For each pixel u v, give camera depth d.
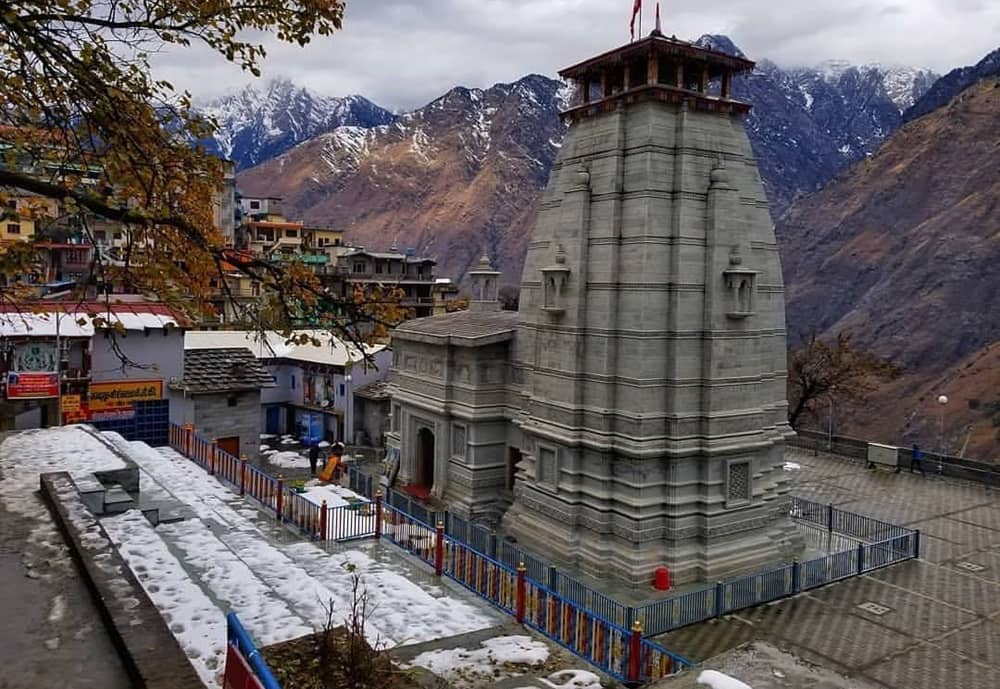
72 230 18.16
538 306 33.06
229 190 89.50
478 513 35.91
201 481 31.56
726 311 29.25
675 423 28.73
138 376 41.41
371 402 52.47
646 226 28.48
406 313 15.72
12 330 37.47
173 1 13.69
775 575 27.56
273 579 18.88
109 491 22.03
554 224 32.31
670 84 30.23
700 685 9.13
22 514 18.53
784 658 9.95
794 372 58.34
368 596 18.97
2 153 13.38
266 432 57.34
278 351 57.75
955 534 35.09
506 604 21.22
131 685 11.04
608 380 29.38
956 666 23.06
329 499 34.34
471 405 36.09
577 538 30.12
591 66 30.83
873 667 22.98
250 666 9.78
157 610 12.76
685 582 28.66
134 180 14.84
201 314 15.48
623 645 18.45
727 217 29.23
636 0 30.06
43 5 13.08
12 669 11.38
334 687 11.88
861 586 28.89
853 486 43.31
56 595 13.91
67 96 14.17
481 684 14.14
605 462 29.53
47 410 38.91
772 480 31.69
